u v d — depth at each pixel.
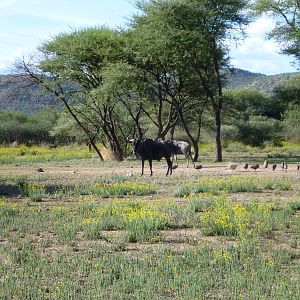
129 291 11.52
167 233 17.88
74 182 33.53
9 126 102.88
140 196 27.20
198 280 11.90
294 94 67.56
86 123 67.00
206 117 72.50
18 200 25.86
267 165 44.38
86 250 15.39
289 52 59.12
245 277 12.41
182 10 51.50
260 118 107.75
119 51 57.03
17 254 14.45
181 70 55.97
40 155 66.75
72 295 11.12
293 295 10.94
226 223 17.94
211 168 44.00
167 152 37.41
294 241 15.97
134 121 63.00
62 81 58.62
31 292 11.20
